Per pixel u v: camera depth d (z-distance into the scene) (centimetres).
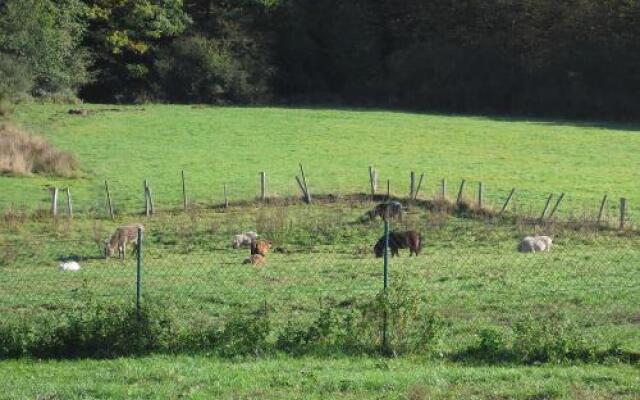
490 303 6353
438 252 9862
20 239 10925
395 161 17888
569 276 7631
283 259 9362
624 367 4466
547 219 11812
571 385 4066
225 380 4181
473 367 4488
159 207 13300
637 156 18725
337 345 4806
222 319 5822
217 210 13062
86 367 4544
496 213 12238
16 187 14462
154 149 18888
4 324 5162
